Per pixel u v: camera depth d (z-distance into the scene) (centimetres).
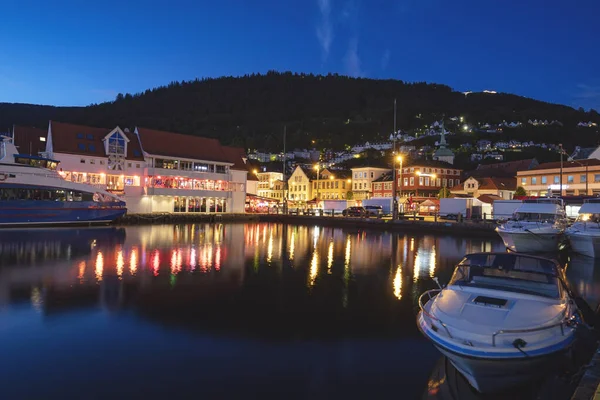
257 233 4231
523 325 726
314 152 19625
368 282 1731
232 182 7038
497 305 795
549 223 2847
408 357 938
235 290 1541
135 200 5959
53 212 4450
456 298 846
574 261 2483
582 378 675
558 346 708
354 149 19875
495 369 699
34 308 1251
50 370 837
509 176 9631
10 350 931
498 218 4509
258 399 750
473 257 945
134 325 1116
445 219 5684
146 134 6281
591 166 6919
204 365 877
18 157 4325
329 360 917
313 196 10762
